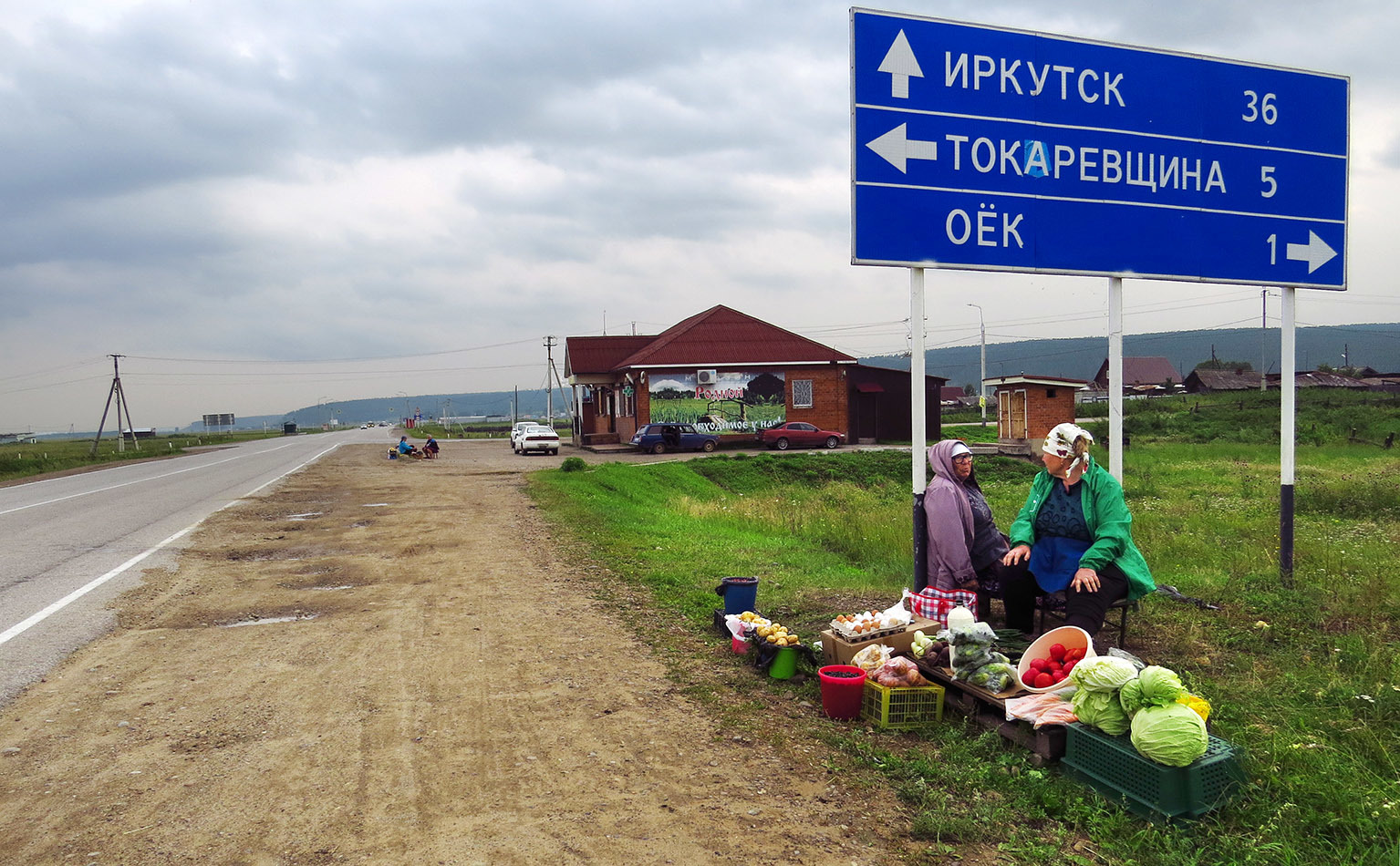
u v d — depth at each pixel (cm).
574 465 2561
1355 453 2881
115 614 755
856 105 651
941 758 417
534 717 484
